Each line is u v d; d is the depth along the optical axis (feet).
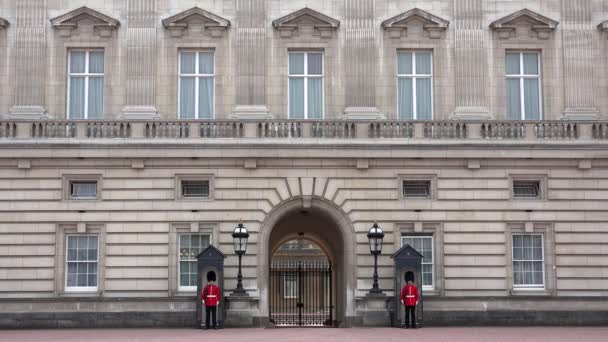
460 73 132.16
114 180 128.26
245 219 128.26
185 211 128.06
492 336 107.04
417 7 132.98
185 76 132.67
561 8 134.21
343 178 129.29
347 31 132.05
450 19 133.28
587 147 129.90
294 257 248.73
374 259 126.72
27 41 130.31
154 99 130.11
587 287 129.49
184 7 132.05
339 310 144.66
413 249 123.24
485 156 129.39
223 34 131.85
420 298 122.83
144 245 127.54
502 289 128.77
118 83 130.72
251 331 115.44
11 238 127.03
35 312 125.80
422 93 133.59
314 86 133.18
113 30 131.34
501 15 133.59
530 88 134.62
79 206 127.75
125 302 126.31
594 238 130.11
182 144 127.24
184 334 111.34
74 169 128.16
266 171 128.88
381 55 132.26
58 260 127.13
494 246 129.29
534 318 128.26
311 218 146.30
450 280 128.47
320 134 129.08
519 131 130.82
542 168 130.72
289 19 131.34
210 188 128.47
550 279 129.29
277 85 131.34
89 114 131.75
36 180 128.06
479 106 131.75
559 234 130.11
